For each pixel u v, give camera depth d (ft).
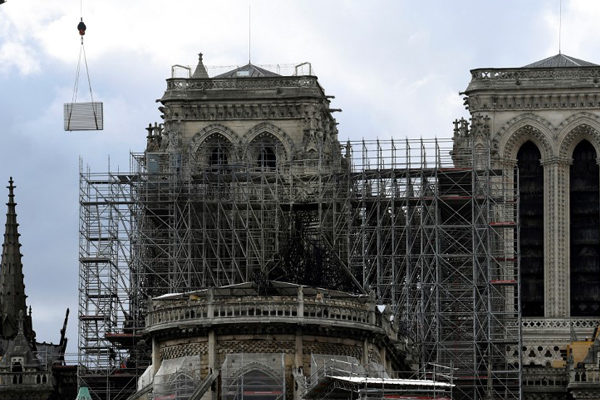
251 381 429.79
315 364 431.02
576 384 586.45
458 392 574.56
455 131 639.76
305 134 648.79
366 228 590.55
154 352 442.50
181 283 582.76
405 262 590.55
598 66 654.94
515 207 649.61
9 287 617.21
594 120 653.71
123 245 590.14
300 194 614.75
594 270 653.71
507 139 652.48
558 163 652.07
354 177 602.03
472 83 654.94
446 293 581.94
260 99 652.48
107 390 561.84
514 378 583.99
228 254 602.44
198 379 431.43
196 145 653.71
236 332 432.66
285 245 568.41
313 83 654.53
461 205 602.44
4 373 579.48
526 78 654.53
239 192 604.08
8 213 623.77
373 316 445.37
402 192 598.34
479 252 596.29
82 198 591.37
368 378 404.36
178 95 654.12
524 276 651.66
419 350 563.89
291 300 433.07
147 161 609.42
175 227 585.63
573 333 620.49
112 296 587.27
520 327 583.17
